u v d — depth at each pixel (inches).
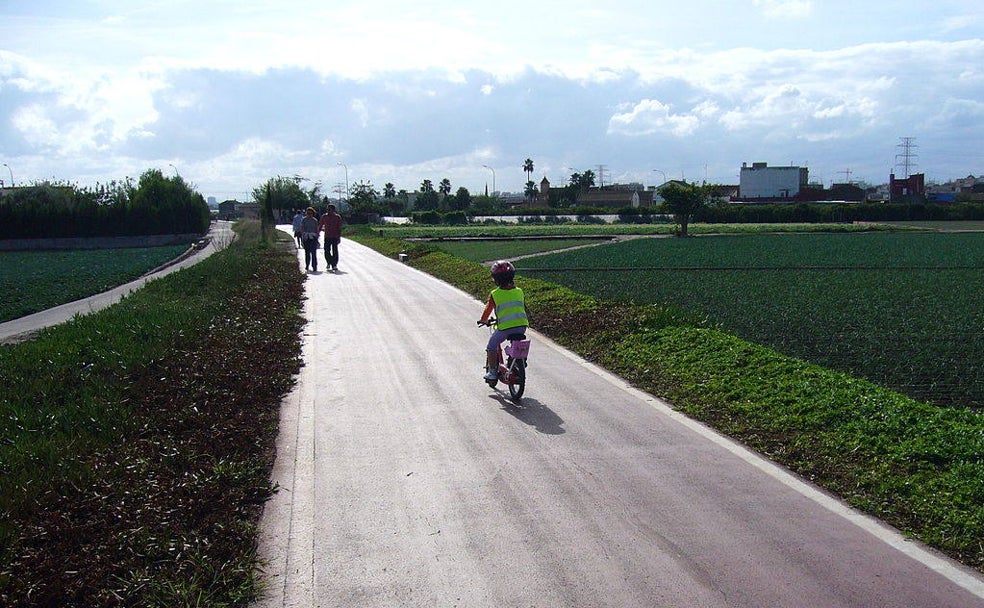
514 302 380.2
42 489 241.0
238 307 639.8
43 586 186.1
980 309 737.6
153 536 215.2
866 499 249.3
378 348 513.3
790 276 1115.9
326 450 305.0
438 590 194.7
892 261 1434.5
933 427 295.0
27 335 581.9
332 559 212.4
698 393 377.7
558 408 364.8
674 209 2650.1
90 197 2491.4
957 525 226.7
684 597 190.2
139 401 348.2
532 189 6727.4
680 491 259.6
